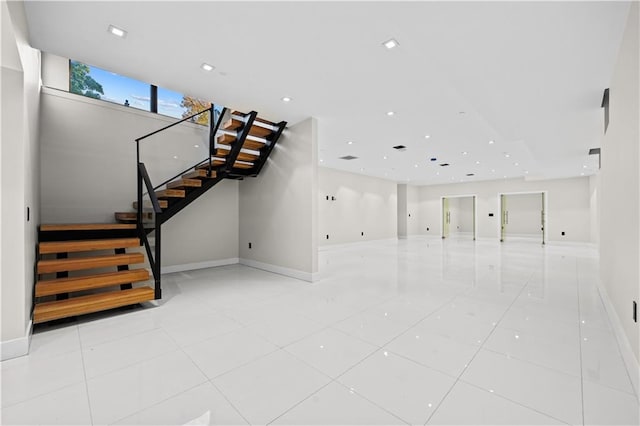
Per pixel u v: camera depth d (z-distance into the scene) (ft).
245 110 15.17
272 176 18.92
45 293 9.96
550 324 9.97
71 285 10.50
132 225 13.84
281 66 10.77
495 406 5.73
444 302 12.44
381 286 15.24
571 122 15.94
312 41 9.21
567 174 34.45
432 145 21.75
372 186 38.37
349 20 8.15
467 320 10.34
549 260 23.79
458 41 9.02
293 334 9.18
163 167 17.83
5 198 7.76
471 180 42.32
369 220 37.76
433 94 13.12
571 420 5.33
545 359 7.59
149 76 11.55
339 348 8.22
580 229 35.73
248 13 7.91
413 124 17.07
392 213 41.96
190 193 15.84
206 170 16.96
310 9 7.72
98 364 7.37
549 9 7.48
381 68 10.82
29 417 5.44
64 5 7.55
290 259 17.57
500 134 18.21
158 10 7.80
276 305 12.09
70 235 13.01
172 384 6.51
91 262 11.34
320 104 14.34
